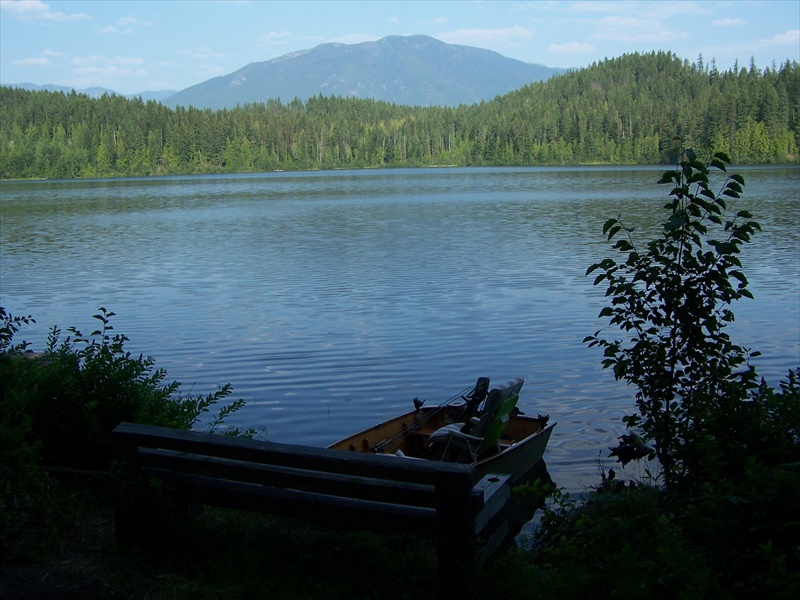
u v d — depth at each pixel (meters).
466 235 37.44
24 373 6.66
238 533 5.00
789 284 22.17
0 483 5.08
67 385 6.27
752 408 5.56
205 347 16.11
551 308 19.25
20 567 4.66
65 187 121.62
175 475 4.94
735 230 5.95
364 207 60.88
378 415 12.08
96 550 4.93
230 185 117.75
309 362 14.89
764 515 3.95
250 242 36.66
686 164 6.05
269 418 11.92
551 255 29.19
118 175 176.38
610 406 12.17
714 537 4.10
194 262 29.75
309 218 50.94
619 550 4.21
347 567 4.59
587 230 38.78
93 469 6.22
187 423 6.69
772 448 5.23
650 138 172.38
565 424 11.40
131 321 18.77
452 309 19.42
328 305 20.31
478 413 9.49
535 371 14.14
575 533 5.05
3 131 183.62
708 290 5.96
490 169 177.25
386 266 27.27
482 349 15.63
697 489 5.63
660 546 3.90
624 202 61.00
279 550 4.81
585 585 3.90
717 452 5.10
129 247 35.53
